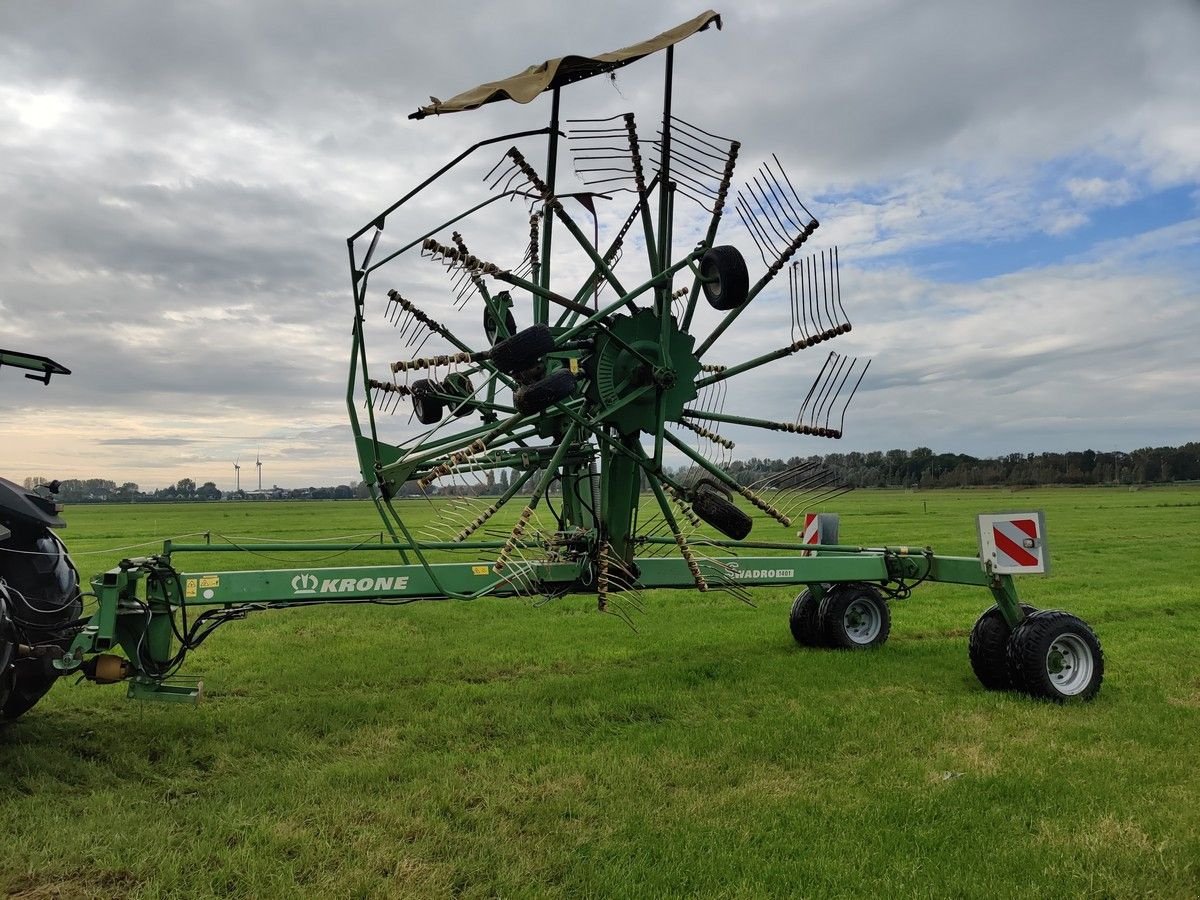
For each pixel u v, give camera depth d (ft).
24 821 13.97
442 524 22.04
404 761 17.12
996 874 12.44
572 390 18.70
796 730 19.22
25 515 16.79
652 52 19.03
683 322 21.71
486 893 11.85
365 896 11.66
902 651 28.76
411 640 31.24
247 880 12.03
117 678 17.52
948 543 69.46
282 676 25.05
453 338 26.07
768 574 24.49
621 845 13.25
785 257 21.84
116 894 11.78
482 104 17.88
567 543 22.27
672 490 21.24
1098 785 15.94
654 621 35.68
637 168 21.13
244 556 61.93
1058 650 22.59
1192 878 12.37
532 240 25.95
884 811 14.69
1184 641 30.32
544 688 23.25
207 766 17.10
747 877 12.26
